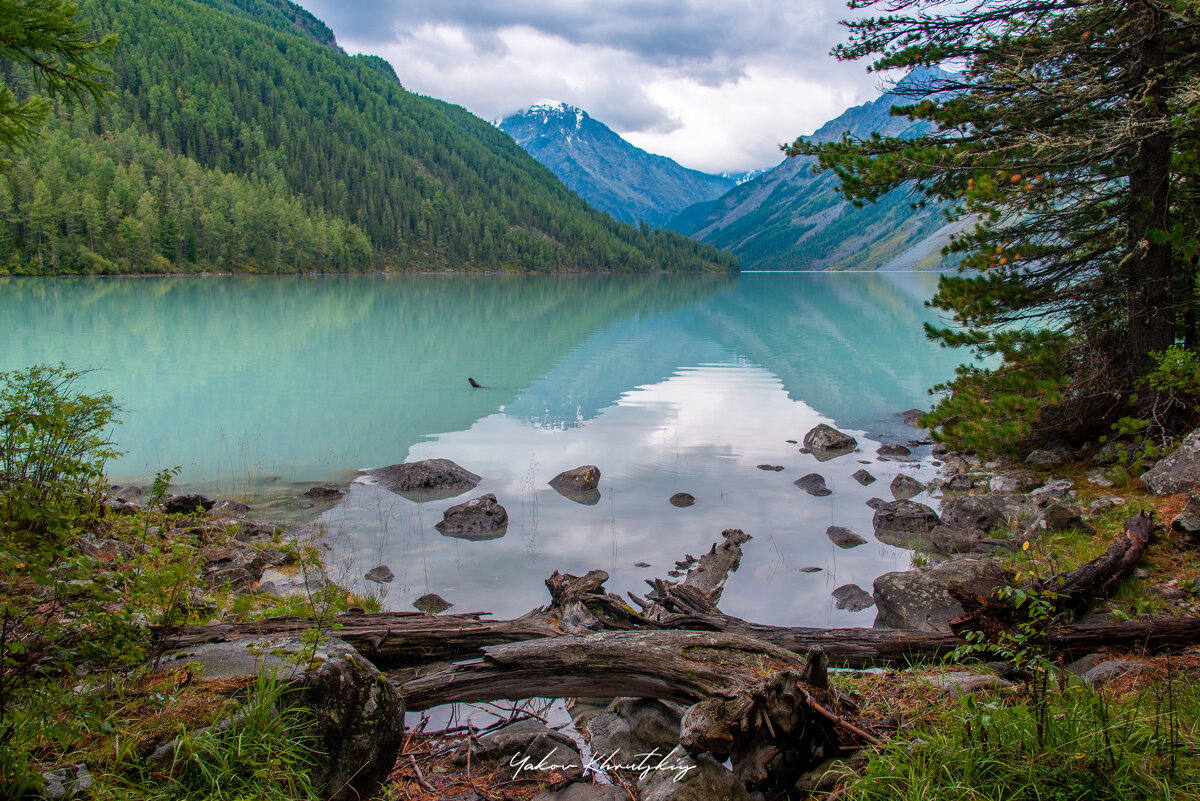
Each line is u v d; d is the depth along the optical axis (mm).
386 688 3541
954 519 8680
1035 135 8828
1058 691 3557
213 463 11531
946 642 4984
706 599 6031
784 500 9719
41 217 89188
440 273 150000
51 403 5320
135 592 3604
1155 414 9117
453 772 3875
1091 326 10195
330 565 7281
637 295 69812
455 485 10305
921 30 9984
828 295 69812
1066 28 9453
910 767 3062
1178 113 8664
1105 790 2746
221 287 74125
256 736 2936
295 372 20625
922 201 10336
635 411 15844
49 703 2758
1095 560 5914
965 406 10102
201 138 159000
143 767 2764
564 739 4191
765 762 3604
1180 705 3361
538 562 7406
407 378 19844
